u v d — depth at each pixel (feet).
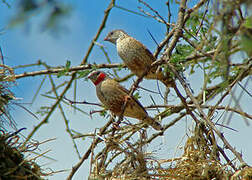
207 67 26.84
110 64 29.50
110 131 30.96
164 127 31.65
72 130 25.90
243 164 22.70
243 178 23.07
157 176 27.89
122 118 29.91
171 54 28.76
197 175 27.78
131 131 29.71
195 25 27.81
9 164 23.11
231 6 15.64
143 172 27.37
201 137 29.76
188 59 25.54
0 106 26.81
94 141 27.91
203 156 29.19
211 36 20.33
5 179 22.66
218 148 28.14
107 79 33.60
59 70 26.61
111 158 28.76
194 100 23.66
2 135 24.18
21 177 23.03
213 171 27.50
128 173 27.89
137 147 28.30
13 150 24.08
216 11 16.15
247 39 14.99
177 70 27.48
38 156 24.75
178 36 26.53
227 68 17.52
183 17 27.12
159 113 31.99
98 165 27.40
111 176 27.61
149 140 30.53
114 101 32.94
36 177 24.12
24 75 27.32
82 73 28.02
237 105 16.96
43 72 27.07
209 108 28.60
